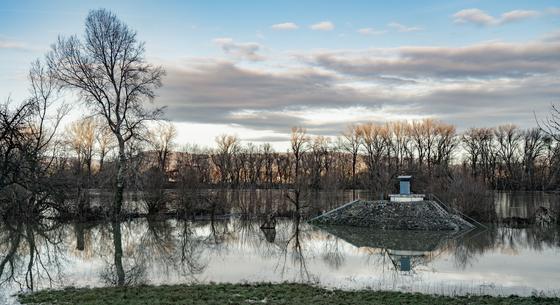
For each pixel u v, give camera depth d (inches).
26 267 1138.7
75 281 968.9
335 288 908.6
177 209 2349.9
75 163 2733.8
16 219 1978.3
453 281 1015.0
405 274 1086.4
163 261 1235.2
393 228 2058.3
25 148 1787.6
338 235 1873.8
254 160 4603.8
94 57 1934.1
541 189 4010.8
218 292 824.3
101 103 1951.3
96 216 2127.2
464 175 2837.1
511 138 4392.2
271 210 2332.7
